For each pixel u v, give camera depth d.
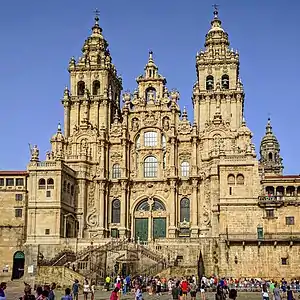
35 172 97.62
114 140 108.50
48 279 77.56
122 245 86.94
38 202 96.50
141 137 108.75
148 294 67.50
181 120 108.50
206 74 109.12
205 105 107.25
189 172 105.75
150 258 84.62
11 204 98.38
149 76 111.00
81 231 102.88
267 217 92.12
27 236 95.62
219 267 88.88
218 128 104.50
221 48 110.38
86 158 106.12
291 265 88.06
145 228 105.44
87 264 84.12
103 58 113.56
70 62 113.06
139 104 110.25
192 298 54.72
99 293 67.06
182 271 78.00
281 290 69.31
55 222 95.38
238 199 93.31
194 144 105.31
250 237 91.12
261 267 88.44
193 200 102.88
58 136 107.75
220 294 36.50
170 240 91.19
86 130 108.06
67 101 110.06
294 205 91.94
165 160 107.25
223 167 94.94
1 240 97.06
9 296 62.16
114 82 116.62
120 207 105.75
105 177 106.19
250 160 94.56
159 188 106.06
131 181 107.00
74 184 104.50
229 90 106.62
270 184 96.06
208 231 100.69
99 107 110.19
